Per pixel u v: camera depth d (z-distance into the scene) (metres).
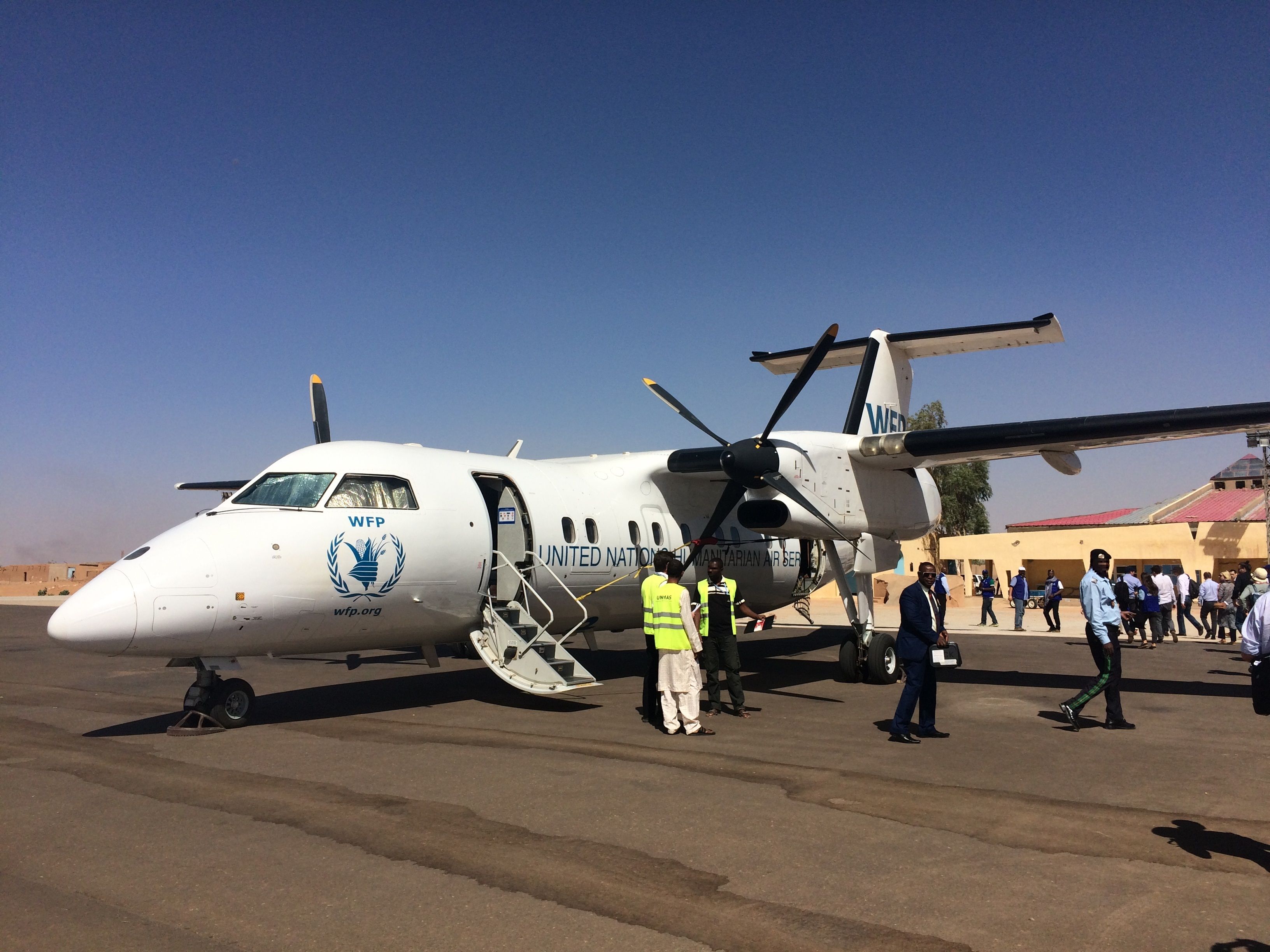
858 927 3.79
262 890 4.18
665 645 8.13
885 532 12.48
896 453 11.75
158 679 12.70
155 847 4.79
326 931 3.73
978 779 6.39
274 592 8.09
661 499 12.59
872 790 6.04
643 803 5.66
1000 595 36.16
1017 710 9.48
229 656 8.17
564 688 9.27
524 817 5.36
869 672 11.80
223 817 5.35
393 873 4.41
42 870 4.45
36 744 7.59
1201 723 8.71
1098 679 8.46
